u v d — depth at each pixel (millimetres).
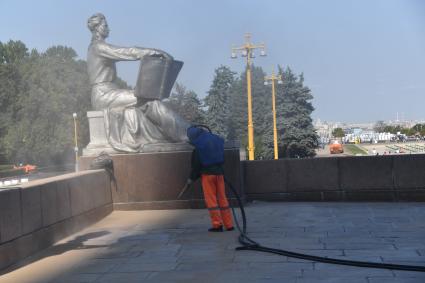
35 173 70812
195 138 9289
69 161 79000
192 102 72438
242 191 12383
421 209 10883
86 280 6398
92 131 12852
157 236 8992
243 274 6258
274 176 12773
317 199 12594
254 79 74562
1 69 73562
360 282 5699
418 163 12203
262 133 69438
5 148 71688
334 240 7965
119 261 7289
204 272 6453
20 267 7371
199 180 12148
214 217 9156
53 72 73312
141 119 12680
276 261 6809
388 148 93688
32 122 71625
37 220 8273
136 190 12234
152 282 6133
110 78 13227
